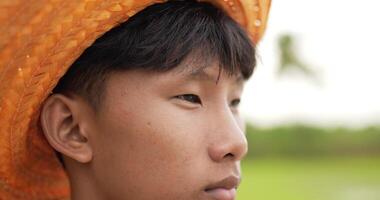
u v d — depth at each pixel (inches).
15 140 36.4
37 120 36.4
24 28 34.8
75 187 36.6
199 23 35.3
